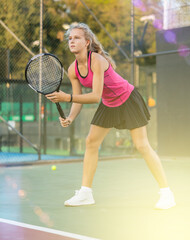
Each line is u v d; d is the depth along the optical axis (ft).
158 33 54.54
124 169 39.88
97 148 21.53
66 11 64.69
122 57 64.69
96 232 15.64
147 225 16.83
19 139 69.62
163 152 53.78
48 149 67.72
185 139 51.93
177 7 53.57
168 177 34.06
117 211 19.80
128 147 59.62
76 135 64.34
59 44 62.03
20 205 21.47
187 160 50.29
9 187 28.04
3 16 56.34
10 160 51.13
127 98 20.30
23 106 69.82
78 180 32.04
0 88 67.15
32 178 33.12
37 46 57.36
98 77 19.30
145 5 66.18
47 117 68.13
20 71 58.59
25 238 14.66
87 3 67.51
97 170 39.06
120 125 20.92
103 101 20.71
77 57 19.71
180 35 52.54
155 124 60.70
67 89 57.62
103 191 26.23
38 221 17.63
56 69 18.85
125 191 26.20
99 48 20.02
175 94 52.85
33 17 58.13
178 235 15.16
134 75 53.57
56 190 26.89
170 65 53.21
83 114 63.62
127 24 67.67
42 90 19.19
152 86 59.31
